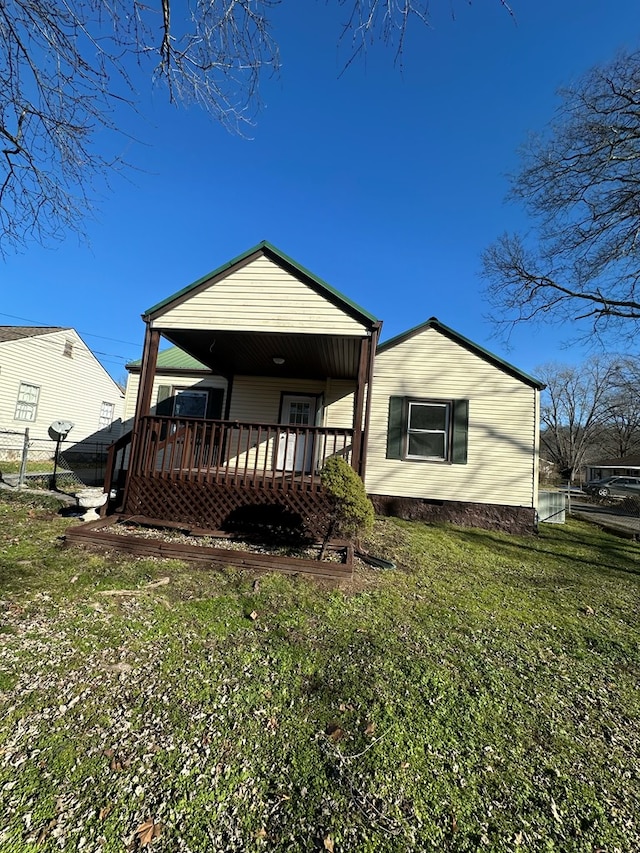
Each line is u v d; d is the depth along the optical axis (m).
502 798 1.92
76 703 2.34
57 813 1.67
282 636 3.29
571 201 10.37
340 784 1.93
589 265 10.91
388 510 9.30
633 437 41.22
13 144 3.88
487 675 2.99
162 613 3.52
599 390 37.56
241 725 2.27
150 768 1.93
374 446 9.47
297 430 6.16
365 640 3.34
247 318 6.41
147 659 2.84
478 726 2.42
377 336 6.52
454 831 1.74
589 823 1.82
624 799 1.97
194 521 6.10
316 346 7.34
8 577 3.99
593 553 7.63
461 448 9.20
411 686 2.76
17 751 1.98
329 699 2.55
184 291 6.49
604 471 41.78
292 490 5.99
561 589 5.22
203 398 10.71
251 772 1.96
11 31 3.25
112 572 4.30
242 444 10.28
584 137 9.60
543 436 45.25
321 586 4.42
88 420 19.08
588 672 3.16
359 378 6.17
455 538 7.71
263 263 6.48
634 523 13.33
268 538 5.90
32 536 5.46
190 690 2.54
